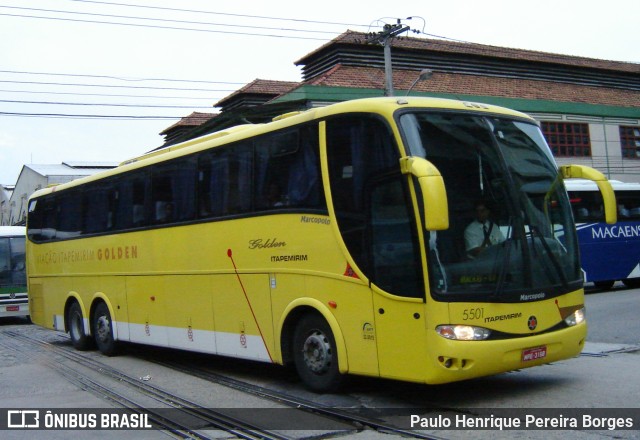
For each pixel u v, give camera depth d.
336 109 7.81
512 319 6.89
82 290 13.46
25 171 45.72
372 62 28.66
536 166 7.73
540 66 33.53
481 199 7.06
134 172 11.82
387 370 7.07
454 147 7.16
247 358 9.05
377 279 7.16
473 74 31.20
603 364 9.16
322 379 7.94
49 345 15.09
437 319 6.57
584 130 32.84
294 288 8.22
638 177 34.31
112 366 11.53
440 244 6.70
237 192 9.28
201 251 9.95
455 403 7.40
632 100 35.47
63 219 14.35
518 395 7.62
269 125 8.84
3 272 21.06
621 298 17.89
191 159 10.31
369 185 7.32
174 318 10.55
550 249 7.42
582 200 19.95
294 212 8.27
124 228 12.01
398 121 7.08
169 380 9.94
